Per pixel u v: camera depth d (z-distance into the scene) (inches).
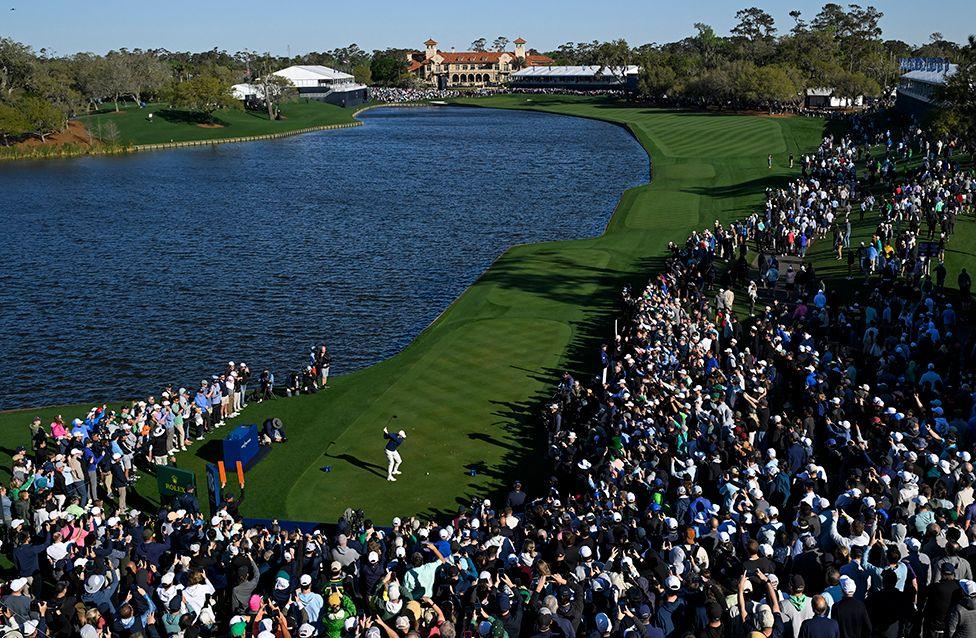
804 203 2701.8
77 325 2406.5
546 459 1413.6
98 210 4160.9
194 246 3331.7
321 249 3253.0
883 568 696.4
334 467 1414.9
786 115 7145.7
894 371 1397.6
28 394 1956.2
